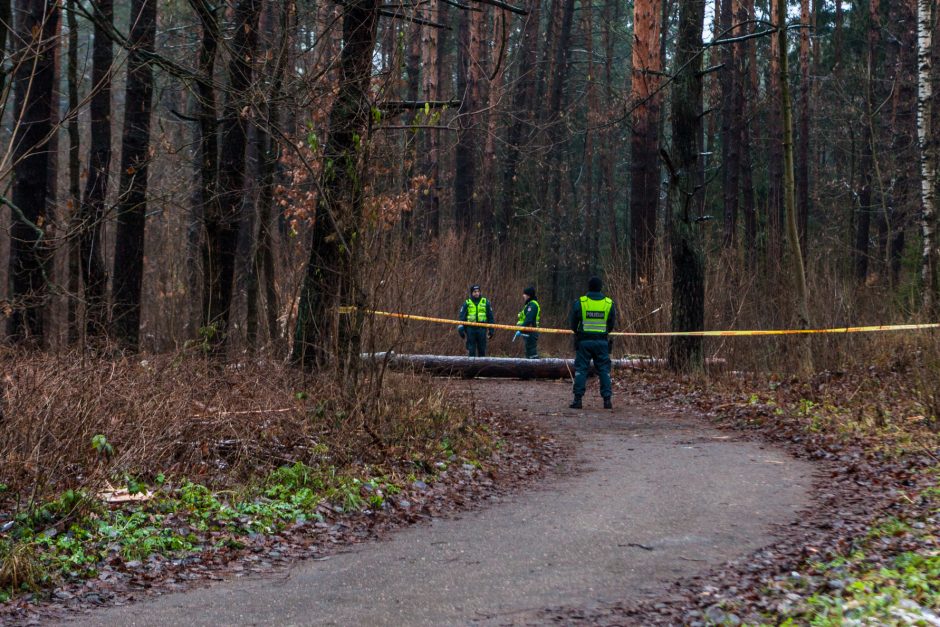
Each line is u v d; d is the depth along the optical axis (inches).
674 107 682.2
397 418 406.9
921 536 259.1
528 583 233.3
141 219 561.0
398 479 342.3
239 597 222.4
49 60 552.7
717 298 740.7
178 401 360.2
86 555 247.4
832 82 1393.9
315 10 472.1
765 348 683.4
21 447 298.8
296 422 377.7
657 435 477.4
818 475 370.3
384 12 431.8
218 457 341.4
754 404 532.4
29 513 266.7
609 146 1675.7
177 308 739.4
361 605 215.3
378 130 415.5
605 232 2134.6
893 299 707.4
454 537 282.0
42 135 567.2
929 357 494.9
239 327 622.8
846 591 208.2
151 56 450.3
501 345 1015.6
